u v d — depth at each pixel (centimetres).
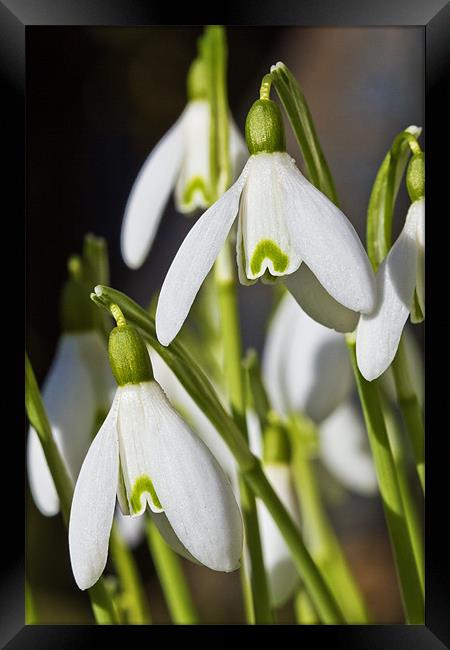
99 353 29
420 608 27
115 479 24
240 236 25
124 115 66
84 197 64
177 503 24
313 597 27
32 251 62
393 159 26
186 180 31
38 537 52
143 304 62
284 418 34
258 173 25
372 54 63
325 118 64
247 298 57
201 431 32
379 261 26
